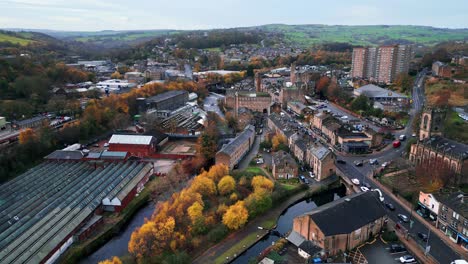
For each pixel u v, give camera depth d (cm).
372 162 17225
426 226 11675
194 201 12400
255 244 11425
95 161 17575
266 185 13988
